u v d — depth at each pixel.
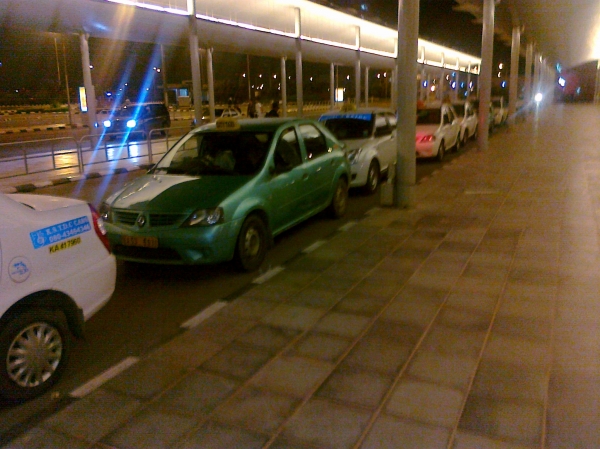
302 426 3.19
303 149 7.52
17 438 3.17
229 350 4.17
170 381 3.75
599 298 4.97
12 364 3.53
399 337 4.29
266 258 6.72
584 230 7.29
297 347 4.18
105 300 4.23
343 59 27.95
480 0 20.92
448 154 17.36
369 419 3.24
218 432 3.16
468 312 4.73
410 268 5.93
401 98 8.67
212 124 7.61
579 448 2.94
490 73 15.98
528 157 14.87
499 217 8.16
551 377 3.66
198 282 5.93
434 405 3.36
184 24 16.16
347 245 6.88
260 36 19.89
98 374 4.00
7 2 13.14
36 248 3.61
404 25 8.42
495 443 2.99
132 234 5.78
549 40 36.91
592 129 24.86
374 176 10.81
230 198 5.88
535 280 5.46
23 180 13.09
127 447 3.06
